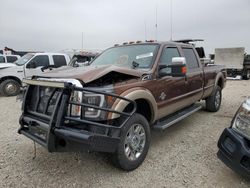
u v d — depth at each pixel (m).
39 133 3.31
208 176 3.51
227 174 3.57
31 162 3.90
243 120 3.21
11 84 10.87
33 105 3.65
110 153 3.53
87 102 3.21
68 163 3.88
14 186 3.24
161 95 4.30
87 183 3.33
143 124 3.78
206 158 4.08
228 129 3.35
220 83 7.45
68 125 3.13
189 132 5.39
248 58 23.00
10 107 8.19
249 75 22.98
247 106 3.26
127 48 4.98
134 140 3.66
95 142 3.05
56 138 3.06
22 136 5.11
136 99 3.71
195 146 4.59
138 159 3.71
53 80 3.32
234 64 22.83
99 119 3.24
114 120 3.45
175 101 4.77
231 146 3.22
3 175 3.50
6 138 5.00
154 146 4.60
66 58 12.13
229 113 7.08
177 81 4.79
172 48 4.98
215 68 7.01
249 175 2.99
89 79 3.32
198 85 5.80
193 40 6.59
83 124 3.24
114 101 3.35
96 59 5.29
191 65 5.66
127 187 3.25
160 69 4.30
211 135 5.20
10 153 4.23
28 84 3.68
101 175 3.54
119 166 3.54
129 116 3.45
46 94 3.45
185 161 3.97
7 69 10.79
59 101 3.04
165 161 3.97
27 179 3.41
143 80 3.94
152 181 3.39
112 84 3.55
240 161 3.06
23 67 11.06
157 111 4.21
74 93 3.16
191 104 5.89
